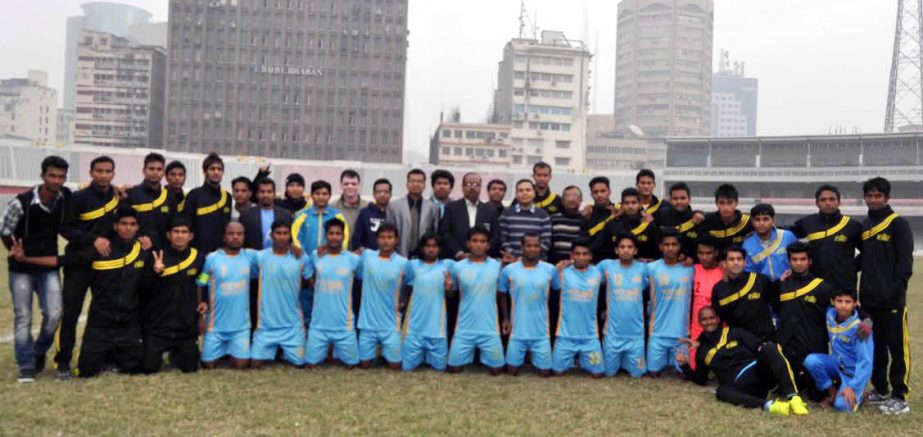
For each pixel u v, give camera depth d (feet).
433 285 26.91
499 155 327.06
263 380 24.39
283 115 302.86
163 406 20.71
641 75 561.43
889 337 22.98
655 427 19.97
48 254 23.59
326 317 26.73
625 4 579.48
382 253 27.12
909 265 22.74
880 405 22.59
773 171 230.07
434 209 29.76
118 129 385.09
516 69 346.13
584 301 26.84
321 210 29.14
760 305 24.90
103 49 385.50
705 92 563.48
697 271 27.12
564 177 231.30
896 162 219.61
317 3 303.68
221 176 28.76
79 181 207.51
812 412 22.07
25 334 23.41
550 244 29.48
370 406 21.36
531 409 21.63
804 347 23.81
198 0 297.74
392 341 26.99
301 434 18.51
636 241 28.17
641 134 429.79
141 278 24.84
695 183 244.63
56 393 21.85
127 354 24.77
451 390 23.82
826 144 229.86
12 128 517.55
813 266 24.72
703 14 558.97
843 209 217.36
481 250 26.68
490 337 26.50
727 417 21.18
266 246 28.78
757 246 26.37
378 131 306.14
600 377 26.86
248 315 26.71
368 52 306.35
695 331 26.78
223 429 18.75
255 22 301.43
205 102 298.15
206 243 28.17
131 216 24.80
